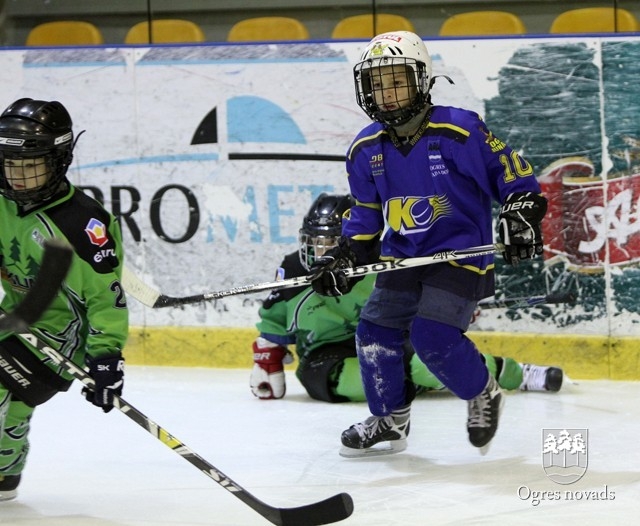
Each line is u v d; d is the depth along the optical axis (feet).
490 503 32.07
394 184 35.40
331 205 44.50
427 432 41.09
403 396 37.45
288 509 28.25
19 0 60.64
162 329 53.78
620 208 48.91
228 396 47.75
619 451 37.63
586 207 49.21
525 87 49.44
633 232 48.78
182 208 53.11
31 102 29.27
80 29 60.13
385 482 34.71
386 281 36.27
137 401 46.98
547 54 49.06
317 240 43.88
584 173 49.19
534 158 49.67
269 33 58.39
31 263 30.09
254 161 52.16
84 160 54.03
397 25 57.16
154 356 53.98
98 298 29.76
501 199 34.50
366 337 36.76
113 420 43.75
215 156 52.54
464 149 33.99
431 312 34.71
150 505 32.58
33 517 31.50
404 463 36.99
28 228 29.66
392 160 35.17
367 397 37.50
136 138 53.31
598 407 44.14
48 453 38.99
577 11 55.83
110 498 33.37
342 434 38.01
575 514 30.73
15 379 30.17
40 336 30.53
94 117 53.72
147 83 52.90
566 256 49.49
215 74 52.11
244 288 36.35
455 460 37.14
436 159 34.37
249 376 51.57
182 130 52.75
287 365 53.62
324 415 44.21
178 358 53.67
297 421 43.27
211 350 53.36
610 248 49.06
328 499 28.19
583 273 49.37
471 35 51.11
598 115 48.78
